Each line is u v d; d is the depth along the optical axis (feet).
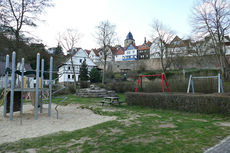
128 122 20.04
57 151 11.09
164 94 30.50
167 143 12.34
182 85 48.83
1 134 15.79
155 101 31.48
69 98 55.16
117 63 161.89
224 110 23.49
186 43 95.86
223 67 69.46
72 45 96.48
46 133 16.02
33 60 104.37
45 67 117.91
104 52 98.27
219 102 24.02
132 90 67.82
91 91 58.75
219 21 65.87
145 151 10.85
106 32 96.84
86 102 43.60
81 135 14.67
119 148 11.43
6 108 25.30
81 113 27.78
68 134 15.03
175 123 19.26
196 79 47.14
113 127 17.52
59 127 18.48
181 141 12.76
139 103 34.14
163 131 15.70
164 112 27.71
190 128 16.84
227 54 101.91
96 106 35.96
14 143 12.80
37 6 54.03
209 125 18.16
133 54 211.41
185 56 101.65
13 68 22.82
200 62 99.09
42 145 12.28
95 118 23.45
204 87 44.91
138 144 12.19
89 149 11.32
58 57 119.24
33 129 17.63
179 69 106.11
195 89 46.26
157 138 13.55
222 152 10.64
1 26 49.34
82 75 110.63
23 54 58.90
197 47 89.04
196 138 13.47
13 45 53.06
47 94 59.82
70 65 126.52
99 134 14.93
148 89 58.70
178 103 28.32
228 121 20.44
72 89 75.15
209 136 13.98
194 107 26.27
